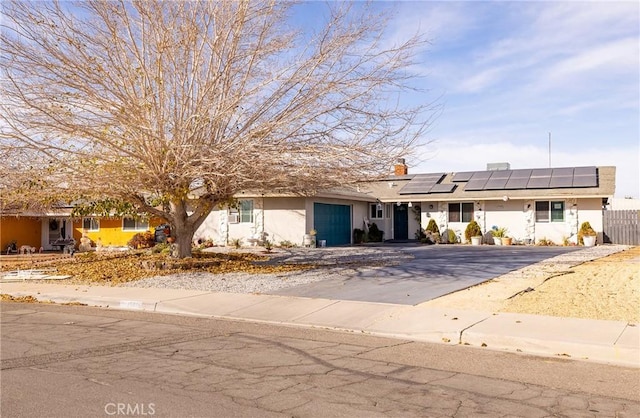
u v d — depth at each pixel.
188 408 5.82
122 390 6.43
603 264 19.53
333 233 31.16
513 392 6.55
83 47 14.88
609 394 6.50
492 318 10.45
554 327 9.64
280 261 21.30
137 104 15.11
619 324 9.80
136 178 16.58
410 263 20.20
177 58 16.12
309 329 10.48
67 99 15.12
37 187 17.00
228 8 16.20
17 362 7.74
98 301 13.67
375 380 6.99
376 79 16.12
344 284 15.20
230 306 12.62
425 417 5.67
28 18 14.50
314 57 15.99
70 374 7.11
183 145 15.47
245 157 15.74
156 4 15.66
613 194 28.41
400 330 10.09
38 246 34.72
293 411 5.78
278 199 28.89
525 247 28.61
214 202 19.41
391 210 36.25
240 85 16.28
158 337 9.59
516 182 31.36
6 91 14.44
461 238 32.44
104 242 33.91
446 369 7.58
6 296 14.83
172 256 20.03
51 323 11.00
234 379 6.95
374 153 15.98
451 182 34.19
